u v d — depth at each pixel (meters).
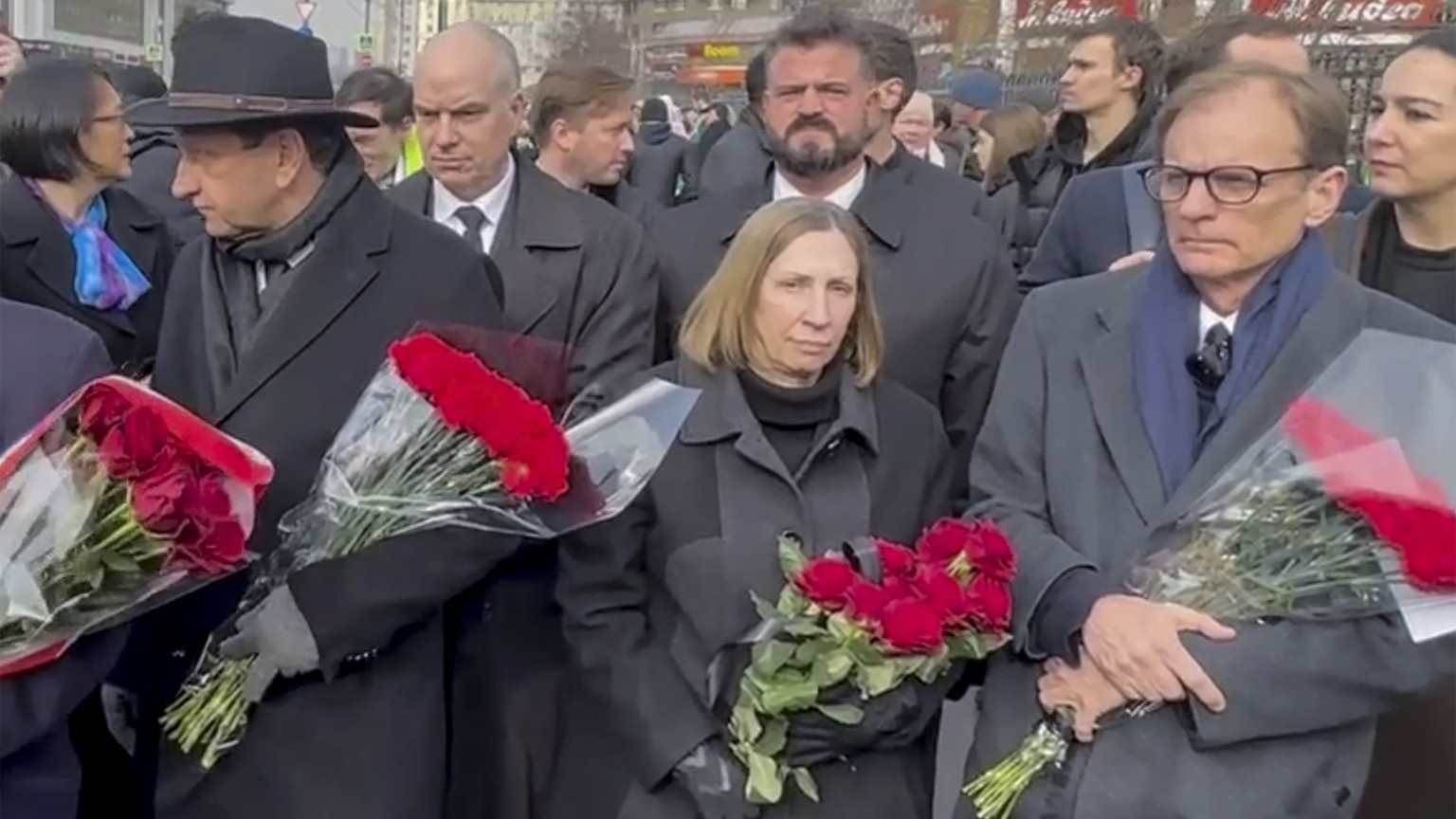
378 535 2.24
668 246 3.54
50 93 3.66
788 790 2.27
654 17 35.12
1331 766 2.12
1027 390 2.38
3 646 1.84
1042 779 2.17
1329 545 2.01
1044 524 2.29
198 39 2.38
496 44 3.55
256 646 2.25
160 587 1.94
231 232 2.48
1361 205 4.16
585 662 2.41
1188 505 2.12
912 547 2.43
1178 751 2.08
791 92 3.29
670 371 2.56
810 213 2.44
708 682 2.29
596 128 4.88
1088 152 4.70
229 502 1.97
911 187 3.43
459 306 2.57
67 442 1.87
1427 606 1.98
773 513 2.38
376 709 2.36
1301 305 2.17
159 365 2.60
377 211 2.57
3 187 3.78
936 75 20.34
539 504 2.24
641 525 2.43
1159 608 2.04
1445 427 2.03
